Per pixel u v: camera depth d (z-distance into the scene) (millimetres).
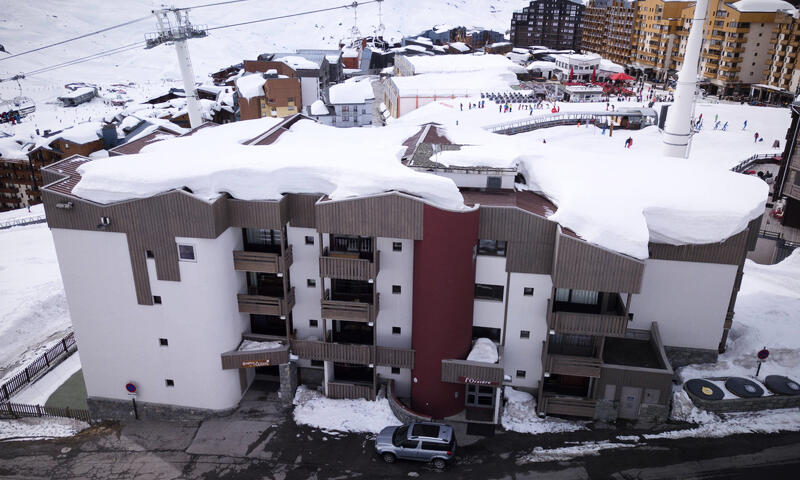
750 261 55281
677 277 34625
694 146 101875
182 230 31562
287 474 31359
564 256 30562
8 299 53594
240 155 36031
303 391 37344
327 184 33406
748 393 33750
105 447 34062
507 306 34312
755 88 150250
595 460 31484
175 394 35812
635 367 32781
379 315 35188
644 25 188125
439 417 35281
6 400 39000
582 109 122000
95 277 33562
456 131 49438
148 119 117500
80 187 31891
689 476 30062
